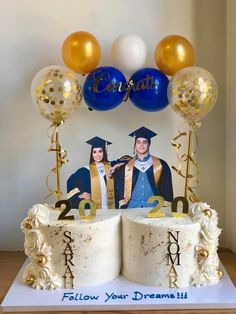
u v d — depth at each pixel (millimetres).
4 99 1384
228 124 1373
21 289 1071
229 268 1222
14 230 1416
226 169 1398
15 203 1409
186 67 1164
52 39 1371
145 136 1262
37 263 1068
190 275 1075
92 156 1258
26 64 1376
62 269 1066
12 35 1370
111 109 1263
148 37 1374
